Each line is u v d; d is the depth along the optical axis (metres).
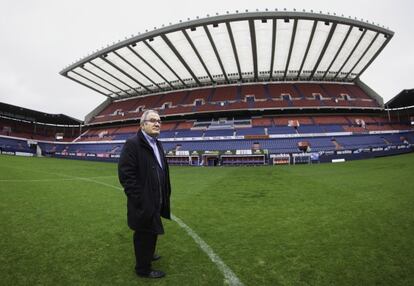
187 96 44.00
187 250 3.43
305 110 38.41
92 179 13.33
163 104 44.53
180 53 32.53
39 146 47.97
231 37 29.02
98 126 51.38
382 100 40.03
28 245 3.59
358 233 3.89
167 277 2.64
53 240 3.82
